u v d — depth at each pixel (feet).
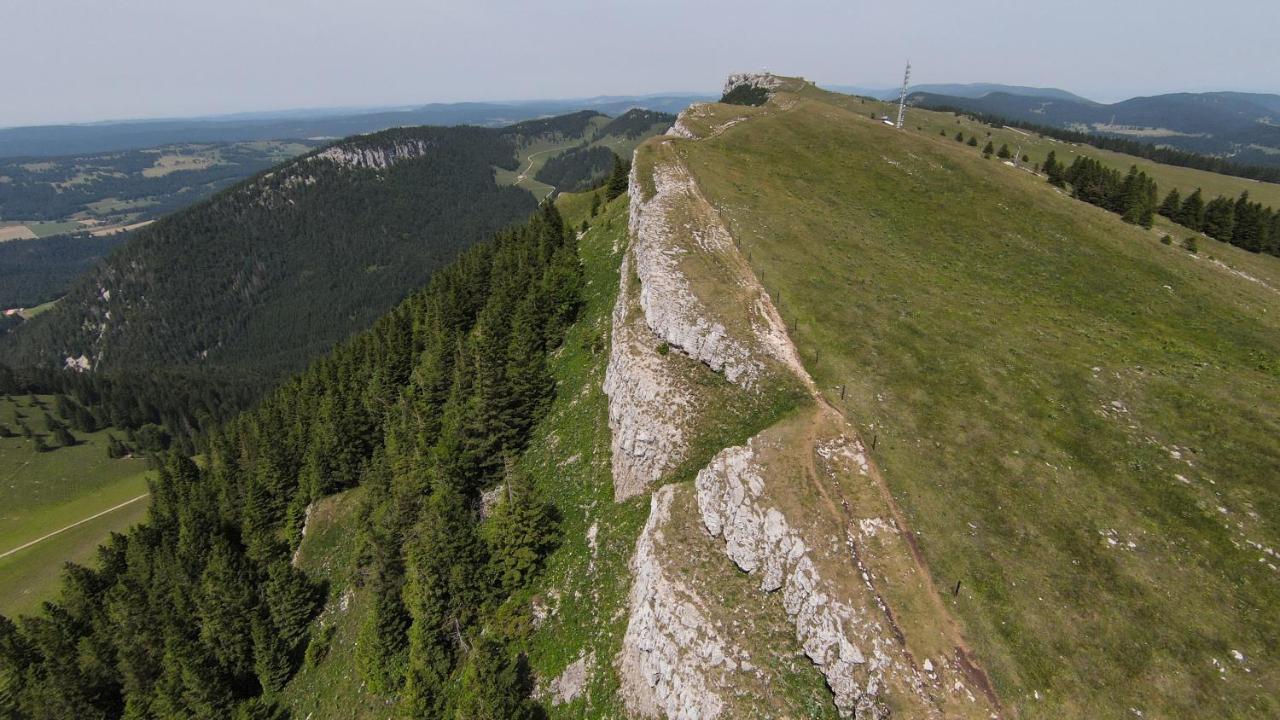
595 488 190.70
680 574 138.31
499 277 327.47
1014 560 118.52
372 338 388.78
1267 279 248.32
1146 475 134.31
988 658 104.37
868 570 117.19
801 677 115.24
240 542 278.87
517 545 174.19
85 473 513.86
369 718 173.99
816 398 156.56
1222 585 112.78
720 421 169.07
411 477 224.53
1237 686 98.94
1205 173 517.55
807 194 268.82
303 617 214.48
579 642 154.71
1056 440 143.84
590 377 229.66
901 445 142.61
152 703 205.46
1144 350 177.47
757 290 196.34
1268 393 156.46
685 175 270.26
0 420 571.69
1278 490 128.88
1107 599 111.65
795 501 130.31
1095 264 227.81
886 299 196.95
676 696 124.77
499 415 216.95
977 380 161.58
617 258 279.90
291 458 296.30
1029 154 535.19
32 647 247.50
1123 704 98.22
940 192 276.82
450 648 168.96
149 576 263.08
